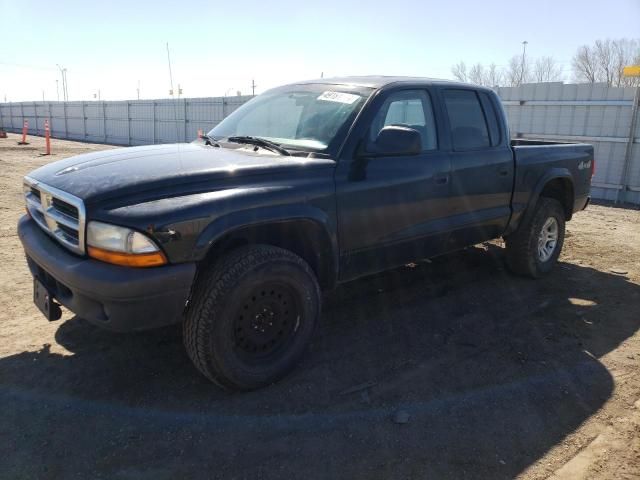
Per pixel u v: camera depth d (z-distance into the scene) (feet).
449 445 8.96
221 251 10.41
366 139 11.87
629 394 10.73
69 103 117.39
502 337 13.19
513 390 10.73
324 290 11.92
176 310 9.18
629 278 18.45
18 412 9.55
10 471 8.10
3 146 78.79
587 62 117.70
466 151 14.47
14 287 15.58
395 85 12.92
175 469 8.25
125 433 9.07
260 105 14.34
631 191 36.94
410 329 13.50
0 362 11.23
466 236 14.98
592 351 12.60
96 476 8.06
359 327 13.55
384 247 12.59
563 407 10.19
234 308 9.66
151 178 9.53
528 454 8.79
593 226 28.04
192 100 84.74
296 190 10.50
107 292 8.66
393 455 8.67
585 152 19.21
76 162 11.46
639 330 13.92
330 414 9.74
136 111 97.96
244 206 9.69
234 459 8.50
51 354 11.64
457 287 16.80
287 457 8.56
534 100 41.01
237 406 9.91
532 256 17.34
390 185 12.25
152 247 8.77
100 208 9.03
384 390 10.59
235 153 11.71
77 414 9.55
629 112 36.32
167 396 10.18
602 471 8.39
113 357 11.58
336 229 11.36
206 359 9.63
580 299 16.11
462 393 10.56
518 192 16.34
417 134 11.35
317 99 13.01
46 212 10.34
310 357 11.88
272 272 10.02
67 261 9.37
